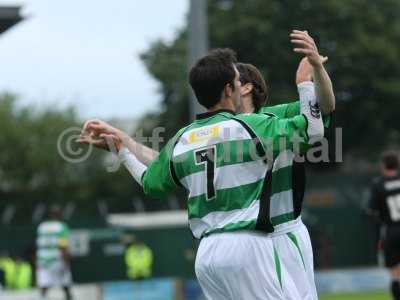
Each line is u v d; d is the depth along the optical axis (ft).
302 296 38.68
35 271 200.75
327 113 37.88
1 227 236.43
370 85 318.24
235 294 38.22
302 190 38.96
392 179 104.42
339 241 267.80
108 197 373.20
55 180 367.25
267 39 305.12
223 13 311.27
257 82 42.16
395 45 325.62
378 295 190.49
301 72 38.01
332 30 313.32
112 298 168.25
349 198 288.51
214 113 39.17
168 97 330.75
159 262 244.42
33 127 372.38
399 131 333.83
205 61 39.19
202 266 38.88
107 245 242.17
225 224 38.14
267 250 37.99
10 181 367.25
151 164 40.75
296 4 308.81
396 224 104.22
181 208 355.15
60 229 159.74
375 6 327.47
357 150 342.44
